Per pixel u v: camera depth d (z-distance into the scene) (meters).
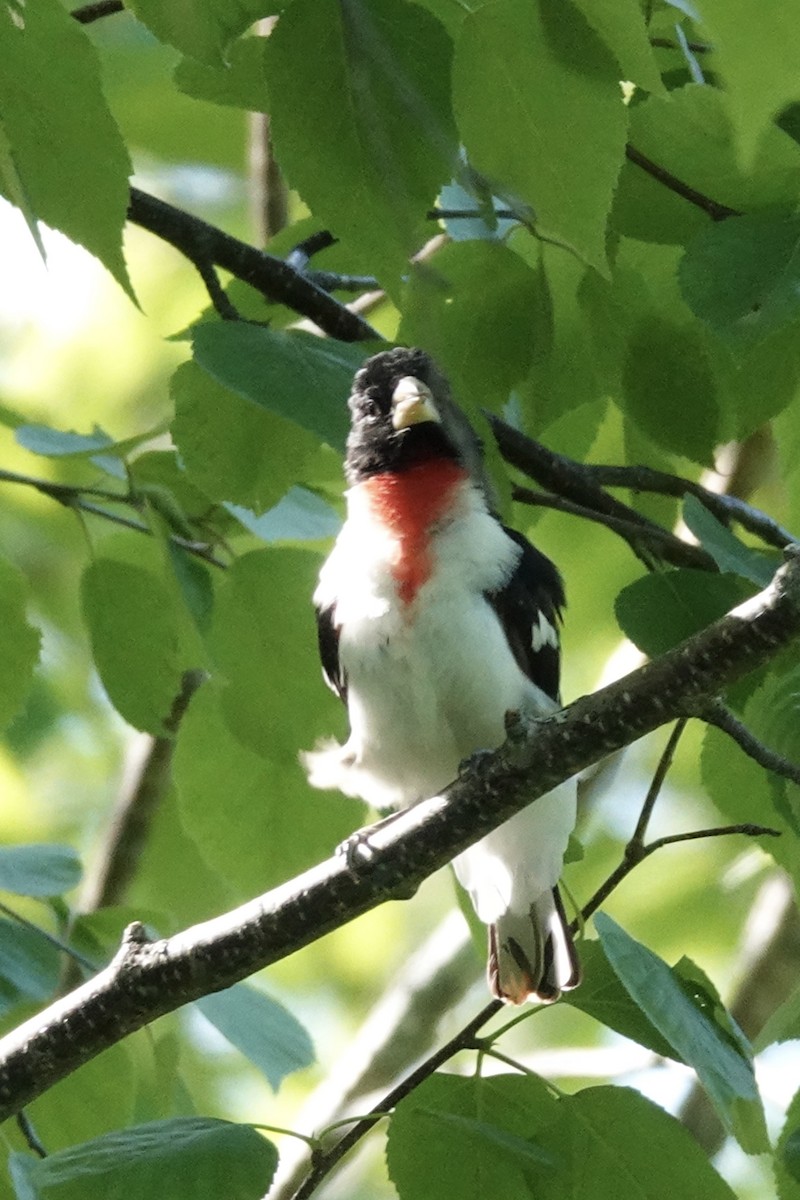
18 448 12.52
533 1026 14.08
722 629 5.43
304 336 6.57
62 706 13.94
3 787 13.37
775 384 7.05
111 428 14.41
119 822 11.21
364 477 8.07
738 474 10.56
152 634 7.90
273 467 7.09
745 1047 6.23
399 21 5.74
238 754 8.07
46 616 13.73
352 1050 11.64
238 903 9.46
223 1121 5.96
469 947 11.68
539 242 6.95
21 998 7.19
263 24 7.69
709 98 6.50
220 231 7.80
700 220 7.02
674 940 13.61
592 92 5.48
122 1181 5.63
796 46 3.30
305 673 7.75
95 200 5.61
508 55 5.45
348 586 7.64
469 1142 5.95
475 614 7.49
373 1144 14.05
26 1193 6.05
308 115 5.86
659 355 7.44
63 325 14.43
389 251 6.08
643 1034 6.20
